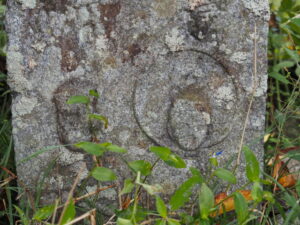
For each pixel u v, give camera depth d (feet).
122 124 2.19
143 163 1.86
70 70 2.14
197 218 1.95
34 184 2.22
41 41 2.12
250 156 1.81
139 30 2.12
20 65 2.13
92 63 2.14
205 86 2.17
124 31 2.12
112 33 2.12
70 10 2.11
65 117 2.18
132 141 2.21
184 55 2.15
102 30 2.12
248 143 2.22
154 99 2.17
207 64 2.16
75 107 2.17
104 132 2.19
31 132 2.19
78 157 2.21
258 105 2.19
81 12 2.11
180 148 2.22
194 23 2.12
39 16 2.11
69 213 1.71
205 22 2.12
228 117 2.20
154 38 2.13
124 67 2.15
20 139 2.19
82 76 2.15
